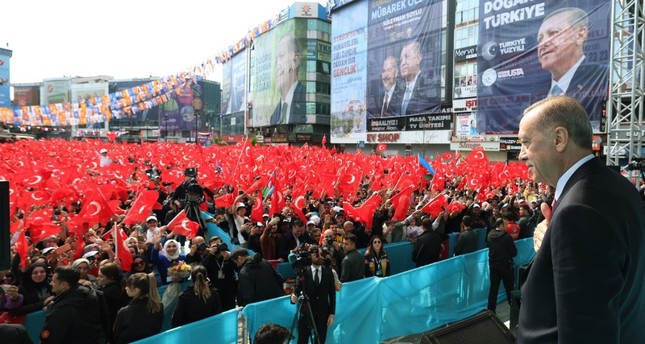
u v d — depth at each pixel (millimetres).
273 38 73875
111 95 25250
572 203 1319
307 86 68562
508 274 7410
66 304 4348
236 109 97750
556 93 33375
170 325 6070
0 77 62562
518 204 11961
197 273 5379
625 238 1276
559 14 33156
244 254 6445
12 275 5922
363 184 17219
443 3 43219
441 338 2258
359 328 6047
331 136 60875
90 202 8531
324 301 5438
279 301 5367
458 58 41688
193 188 10367
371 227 9711
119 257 6699
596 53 30984
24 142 43219
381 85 51562
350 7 56500
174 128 108312
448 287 7293
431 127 44969
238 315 5406
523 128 1577
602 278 1197
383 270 7664
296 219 9227
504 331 2465
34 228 7832
